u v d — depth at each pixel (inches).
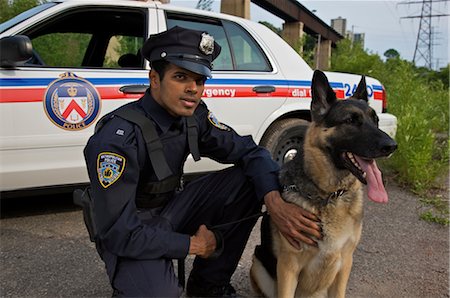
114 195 70.1
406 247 123.6
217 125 90.0
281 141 160.4
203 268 92.0
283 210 83.0
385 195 82.0
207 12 151.4
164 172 74.9
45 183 125.3
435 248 123.3
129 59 151.1
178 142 79.7
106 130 72.9
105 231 71.0
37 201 156.5
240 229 92.0
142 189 78.7
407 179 191.0
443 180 193.0
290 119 163.3
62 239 122.3
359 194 86.9
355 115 86.4
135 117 74.2
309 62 448.5
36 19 125.1
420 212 154.8
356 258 115.7
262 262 93.6
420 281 104.1
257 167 89.8
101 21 149.1
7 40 109.5
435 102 315.9
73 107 124.0
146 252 72.6
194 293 94.5
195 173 149.9
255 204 93.7
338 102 90.4
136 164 72.2
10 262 107.3
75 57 176.4
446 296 97.4
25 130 118.9
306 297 92.1
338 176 84.6
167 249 74.4
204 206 91.0
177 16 145.4
